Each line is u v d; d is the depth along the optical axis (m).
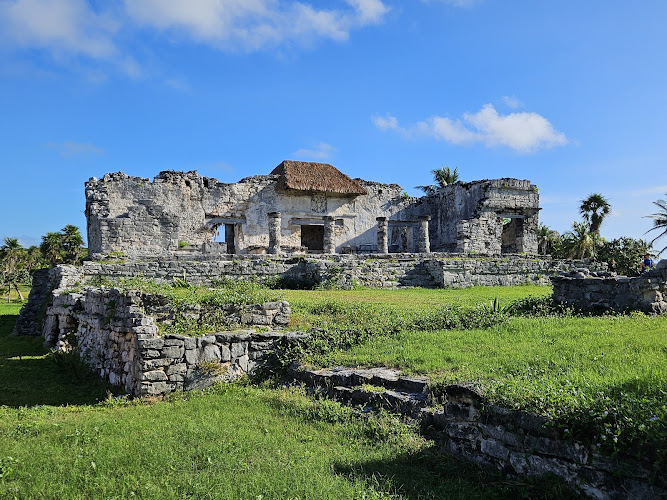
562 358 7.23
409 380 7.30
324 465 5.71
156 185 31.83
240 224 34.41
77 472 5.52
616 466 4.37
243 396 8.72
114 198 30.72
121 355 10.12
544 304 13.16
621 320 10.50
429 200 40.44
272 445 6.32
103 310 11.59
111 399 9.25
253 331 10.19
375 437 6.52
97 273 18.83
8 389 10.47
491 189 33.59
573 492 4.60
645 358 7.01
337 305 13.55
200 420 7.39
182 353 9.36
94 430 7.01
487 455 5.43
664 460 4.08
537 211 34.84
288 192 35.81
